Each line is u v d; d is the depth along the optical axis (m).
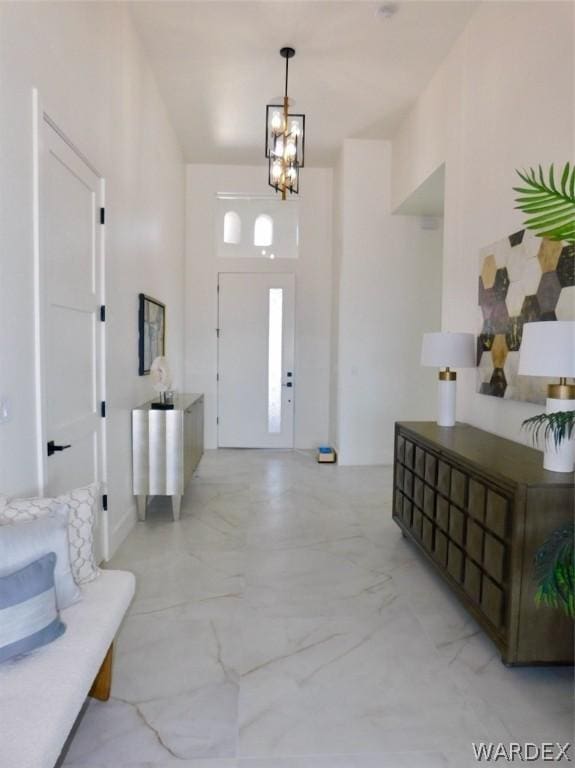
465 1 3.29
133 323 3.73
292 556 3.22
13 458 1.91
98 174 2.91
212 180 6.38
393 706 1.87
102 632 1.62
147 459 3.74
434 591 2.78
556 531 1.77
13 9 1.87
